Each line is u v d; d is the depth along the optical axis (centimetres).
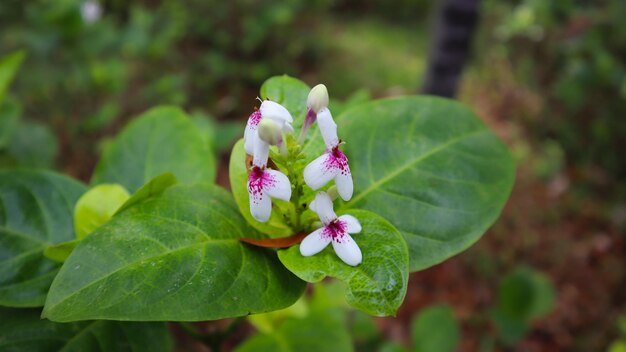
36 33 54
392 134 17
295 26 76
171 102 58
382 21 97
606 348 48
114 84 52
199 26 69
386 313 12
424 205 16
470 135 17
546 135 68
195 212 14
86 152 55
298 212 14
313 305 25
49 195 17
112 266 12
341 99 71
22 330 14
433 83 46
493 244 55
